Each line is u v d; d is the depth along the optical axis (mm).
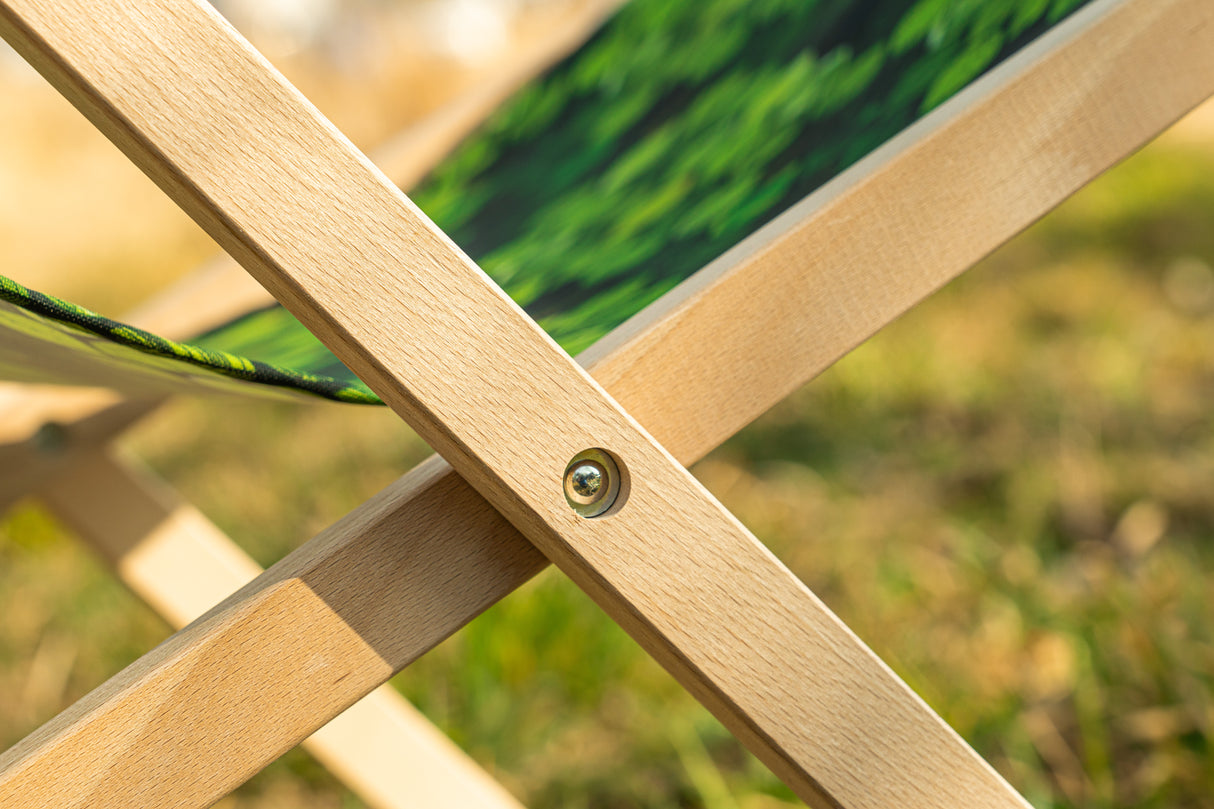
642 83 1088
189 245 3686
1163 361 2135
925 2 857
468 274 682
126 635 1443
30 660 1399
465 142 1175
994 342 2293
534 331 687
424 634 714
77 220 3951
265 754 701
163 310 999
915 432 1934
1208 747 1037
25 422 963
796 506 1710
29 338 715
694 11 1070
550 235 963
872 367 2168
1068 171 741
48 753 685
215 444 2156
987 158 736
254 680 700
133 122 661
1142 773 1075
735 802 1082
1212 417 1877
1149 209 3096
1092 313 2400
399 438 2104
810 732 708
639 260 859
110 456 991
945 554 1527
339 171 673
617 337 733
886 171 731
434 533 716
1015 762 1085
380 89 4992
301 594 703
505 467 686
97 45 658
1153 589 1311
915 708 714
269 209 669
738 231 824
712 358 726
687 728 1195
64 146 4508
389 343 678
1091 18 745
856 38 897
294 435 2172
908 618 1366
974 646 1288
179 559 995
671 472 698
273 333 906
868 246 732
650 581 698
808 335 730
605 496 699
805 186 823
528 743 1205
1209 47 747
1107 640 1216
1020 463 1759
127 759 691
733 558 702
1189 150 3754
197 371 704
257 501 1845
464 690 1250
